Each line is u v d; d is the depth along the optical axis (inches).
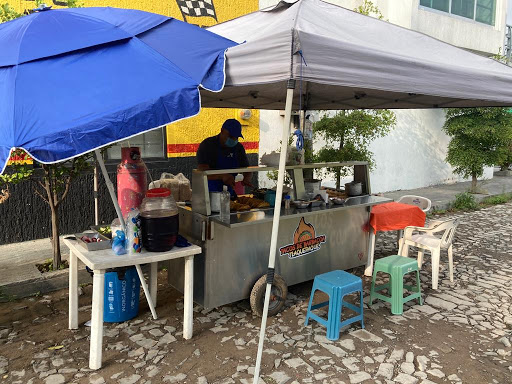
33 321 142.3
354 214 180.2
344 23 130.0
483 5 467.8
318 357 120.3
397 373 113.2
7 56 90.7
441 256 219.8
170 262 158.1
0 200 179.8
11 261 186.1
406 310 153.5
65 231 226.7
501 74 144.6
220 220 132.2
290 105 99.1
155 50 99.2
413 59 119.0
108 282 136.6
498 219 312.0
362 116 258.1
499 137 358.3
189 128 266.7
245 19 145.2
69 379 108.5
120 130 80.9
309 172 227.3
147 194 117.0
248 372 112.3
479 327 140.6
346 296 165.8
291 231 156.9
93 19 108.6
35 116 77.3
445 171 478.6
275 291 148.2
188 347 125.1
